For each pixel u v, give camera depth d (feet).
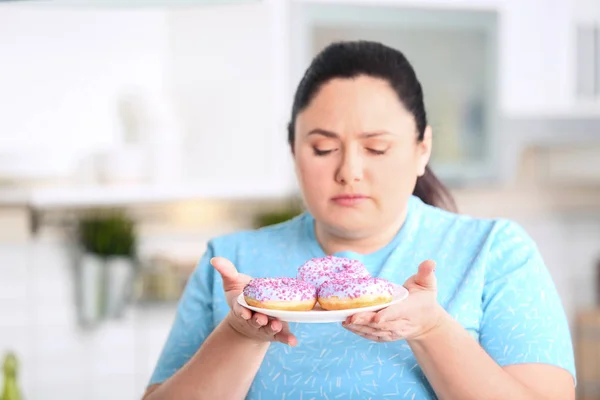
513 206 13.07
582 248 13.44
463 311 4.74
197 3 5.69
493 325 4.73
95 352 11.68
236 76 10.46
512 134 11.13
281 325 3.97
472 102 10.94
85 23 10.32
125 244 11.29
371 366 4.70
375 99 4.61
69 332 11.58
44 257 11.44
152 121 10.33
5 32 10.07
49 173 10.33
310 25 10.38
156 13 10.49
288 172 10.52
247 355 4.43
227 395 4.55
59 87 10.30
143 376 11.85
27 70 10.18
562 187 13.26
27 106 10.21
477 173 11.06
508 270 4.85
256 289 4.10
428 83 10.76
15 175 10.24
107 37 10.40
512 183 13.00
